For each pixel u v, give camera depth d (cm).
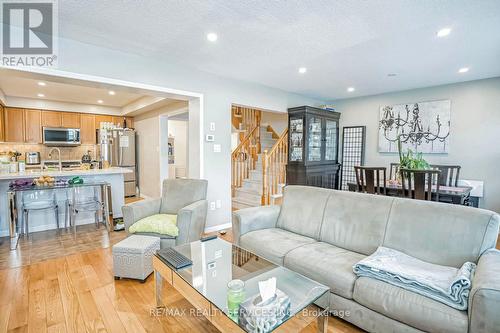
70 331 176
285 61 337
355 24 238
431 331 138
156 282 201
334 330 177
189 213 281
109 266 273
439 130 453
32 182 362
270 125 712
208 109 383
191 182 337
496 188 405
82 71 279
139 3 206
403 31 252
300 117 497
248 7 211
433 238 187
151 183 628
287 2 203
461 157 434
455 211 186
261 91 455
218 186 402
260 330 124
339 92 513
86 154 662
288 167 526
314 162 512
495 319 119
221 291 160
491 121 407
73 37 267
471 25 239
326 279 184
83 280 243
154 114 602
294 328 144
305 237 253
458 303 136
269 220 283
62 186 365
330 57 321
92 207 403
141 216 305
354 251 221
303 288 164
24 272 258
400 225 204
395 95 505
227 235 382
